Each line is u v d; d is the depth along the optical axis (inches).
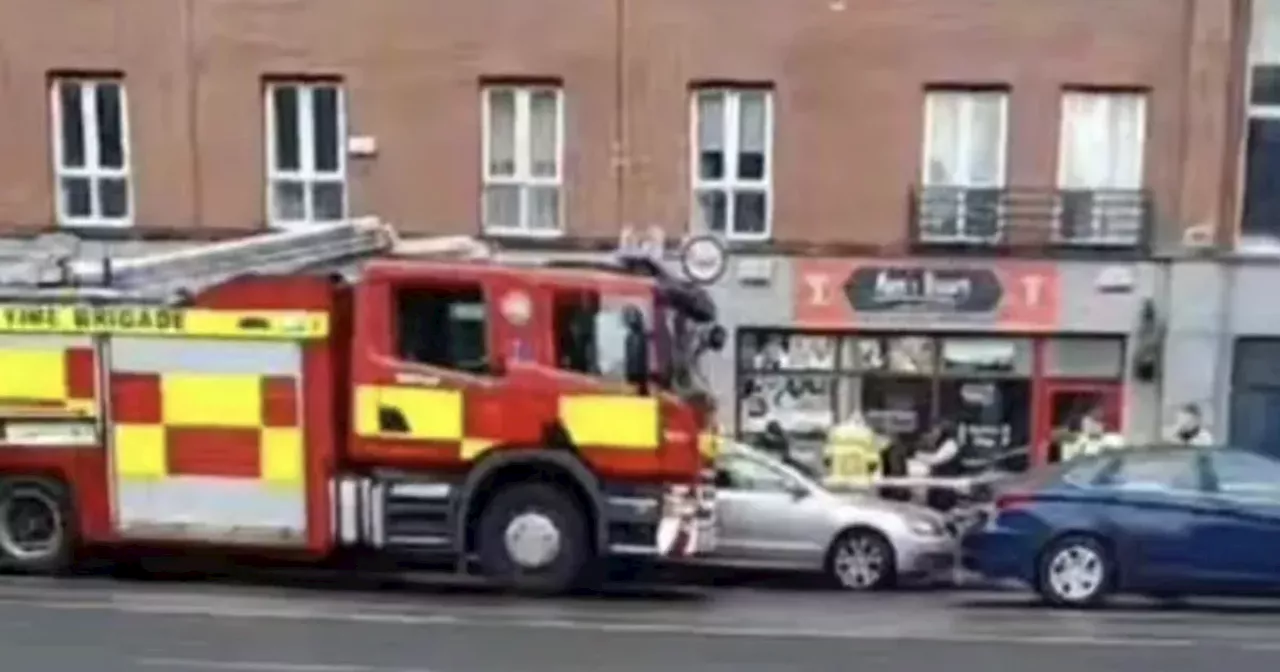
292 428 512.4
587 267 519.8
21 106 840.9
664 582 599.8
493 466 506.9
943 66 810.2
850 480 717.3
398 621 447.8
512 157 832.3
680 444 506.0
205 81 836.0
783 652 409.1
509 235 826.8
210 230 837.2
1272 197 814.5
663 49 818.2
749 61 815.7
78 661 378.0
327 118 838.5
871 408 824.9
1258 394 813.2
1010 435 819.4
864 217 816.3
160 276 516.1
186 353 515.8
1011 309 810.2
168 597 490.3
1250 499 527.8
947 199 811.4
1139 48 804.0
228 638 413.1
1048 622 489.4
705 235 798.5
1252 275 805.2
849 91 814.5
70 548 529.7
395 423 509.4
